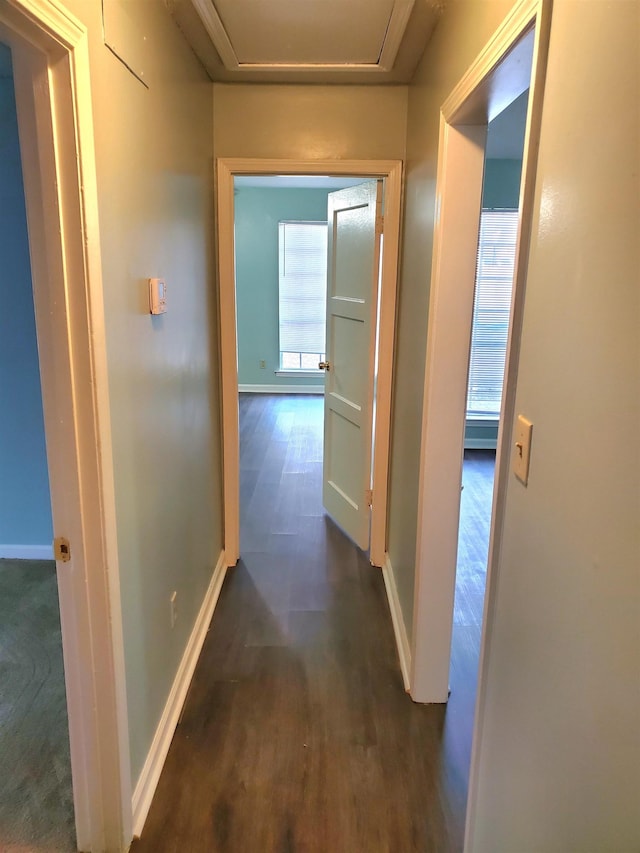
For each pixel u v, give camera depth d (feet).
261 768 6.23
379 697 7.32
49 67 3.71
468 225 6.04
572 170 2.84
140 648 5.60
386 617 9.04
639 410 2.21
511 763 3.70
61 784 5.97
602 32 2.53
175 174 6.57
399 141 8.80
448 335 6.32
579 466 2.74
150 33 5.51
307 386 24.79
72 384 4.23
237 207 23.20
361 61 7.76
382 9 6.14
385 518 10.36
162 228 6.05
